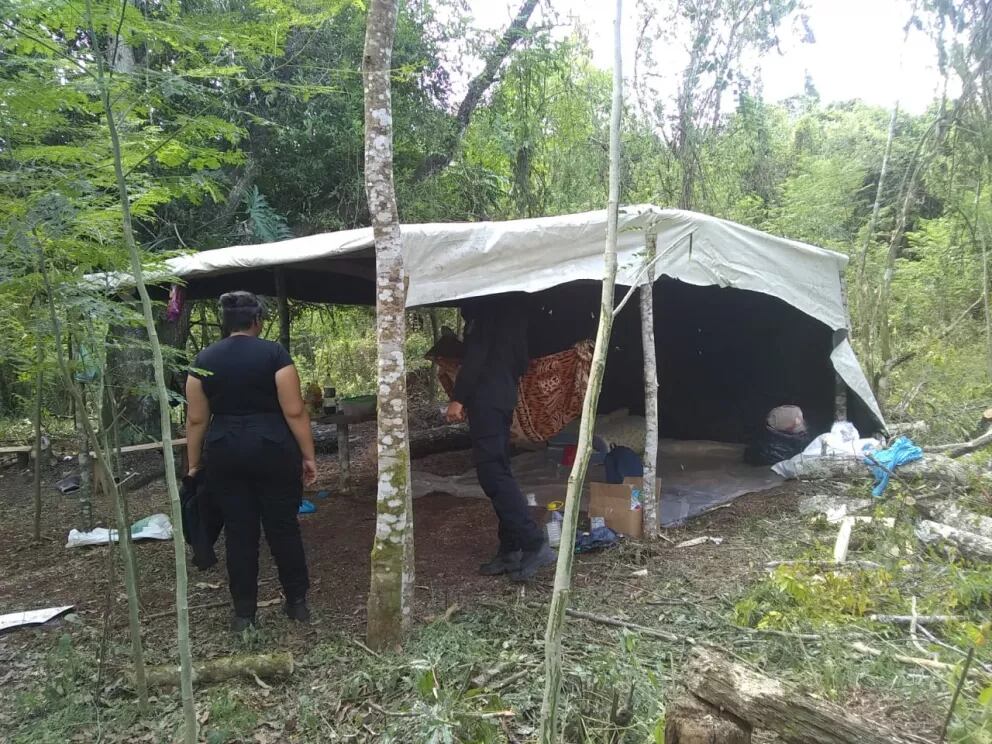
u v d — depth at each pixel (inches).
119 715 105.7
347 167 334.0
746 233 200.2
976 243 348.2
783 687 74.5
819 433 259.3
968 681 100.7
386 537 121.4
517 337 155.1
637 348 325.7
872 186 456.4
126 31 88.4
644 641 121.8
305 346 455.5
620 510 177.2
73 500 244.5
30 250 89.4
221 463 125.0
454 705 98.6
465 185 379.2
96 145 92.7
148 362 111.9
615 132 74.1
